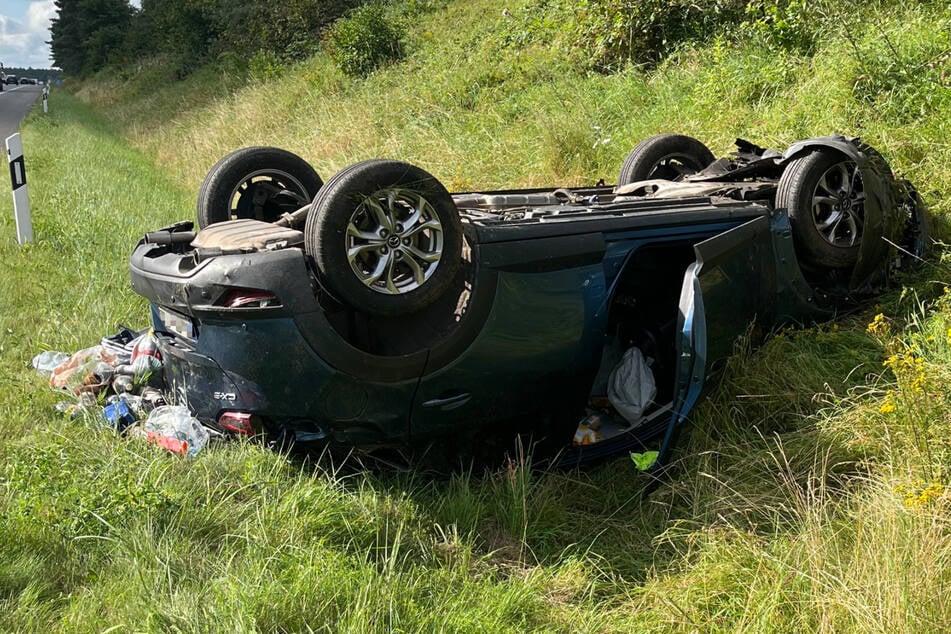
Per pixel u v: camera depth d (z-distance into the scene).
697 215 4.36
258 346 3.48
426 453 3.89
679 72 9.53
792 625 2.81
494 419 3.95
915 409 3.64
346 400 3.59
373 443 3.75
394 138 11.74
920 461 3.42
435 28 18.69
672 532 3.54
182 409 3.88
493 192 5.25
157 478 3.46
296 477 3.62
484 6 18.80
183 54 34.88
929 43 6.94
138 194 12.13
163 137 21.14
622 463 4.17
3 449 3.94
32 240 8.78
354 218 3.51
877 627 2.59
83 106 41.97
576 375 4.06
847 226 5.02
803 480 3.71
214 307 3.48
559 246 3.89
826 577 2.88
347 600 2.78
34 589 2.79
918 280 5.05
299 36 25.28
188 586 2.85
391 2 23.50
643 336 4.64
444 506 3.66
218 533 3.24
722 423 4.21
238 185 4.81
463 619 2.80
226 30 31.88
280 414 3.59
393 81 15.87
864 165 4.77
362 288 3.51
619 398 4.34
